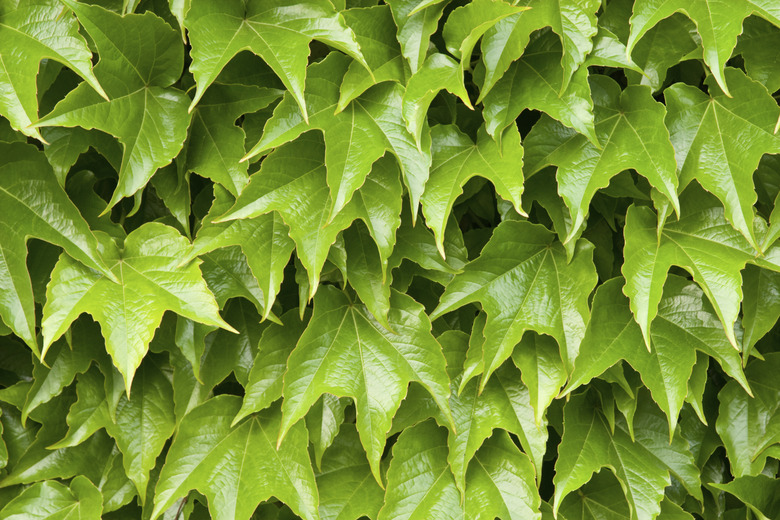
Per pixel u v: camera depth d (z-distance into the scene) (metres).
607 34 1.02
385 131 1.02
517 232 1.05
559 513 1.10
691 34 1.04
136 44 1.01
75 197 1.06
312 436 1.07
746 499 1.08
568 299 1.05
